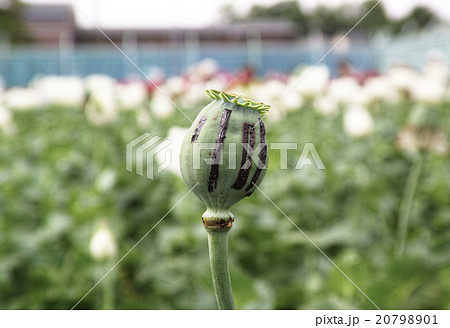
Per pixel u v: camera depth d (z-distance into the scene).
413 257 1.62
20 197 3.16
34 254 2.47
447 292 1.65
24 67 18.17
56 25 23.80
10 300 2.26
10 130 4.60
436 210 2.69
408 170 3.19
